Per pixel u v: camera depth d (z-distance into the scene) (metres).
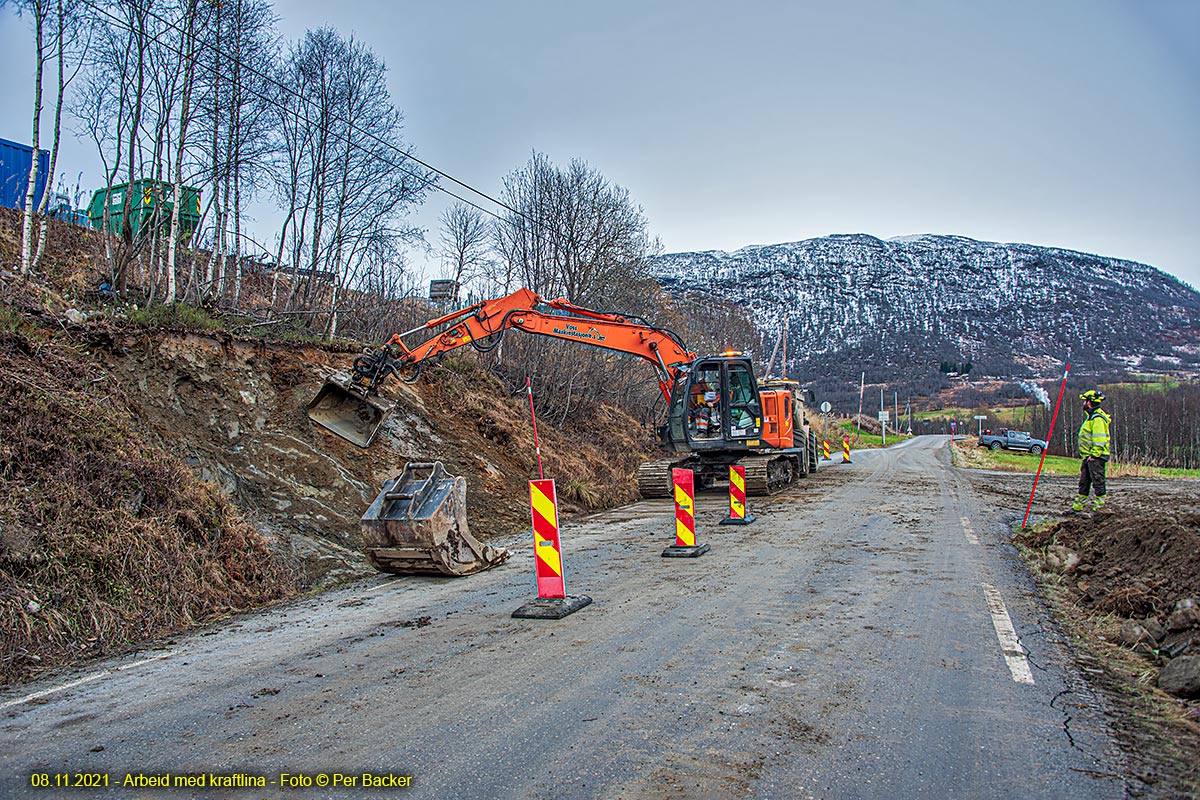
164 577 7.73
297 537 10.30
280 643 6.68
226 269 18.00
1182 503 15.60
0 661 5.95
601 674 5.50
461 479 9.81
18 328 9.91
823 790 3.70
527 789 3.76
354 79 17.33
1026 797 3.62
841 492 19.66
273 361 12.88
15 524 7.05
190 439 10.69
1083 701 4.89
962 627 6.64
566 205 25.75
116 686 5.61
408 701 5.06
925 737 4.33
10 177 16.53
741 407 18.45
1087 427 14.28
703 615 7.14
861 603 7.52
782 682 5.26
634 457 23.91
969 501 17.23
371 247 18.80
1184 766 3.96
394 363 12.91
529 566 10.18
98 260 14.52
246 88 14.70
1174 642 5.76
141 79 13.05
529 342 22.27
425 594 8.55
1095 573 8.61
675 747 4.22
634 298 27.92
